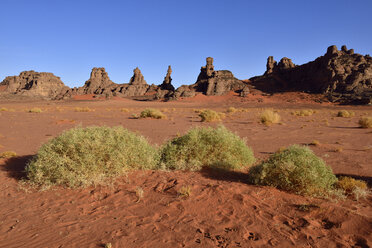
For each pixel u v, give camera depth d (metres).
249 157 7.71
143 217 4.20
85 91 176.88
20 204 4.84
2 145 11.20
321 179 5.02
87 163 5.75
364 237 3.51
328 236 3.60
